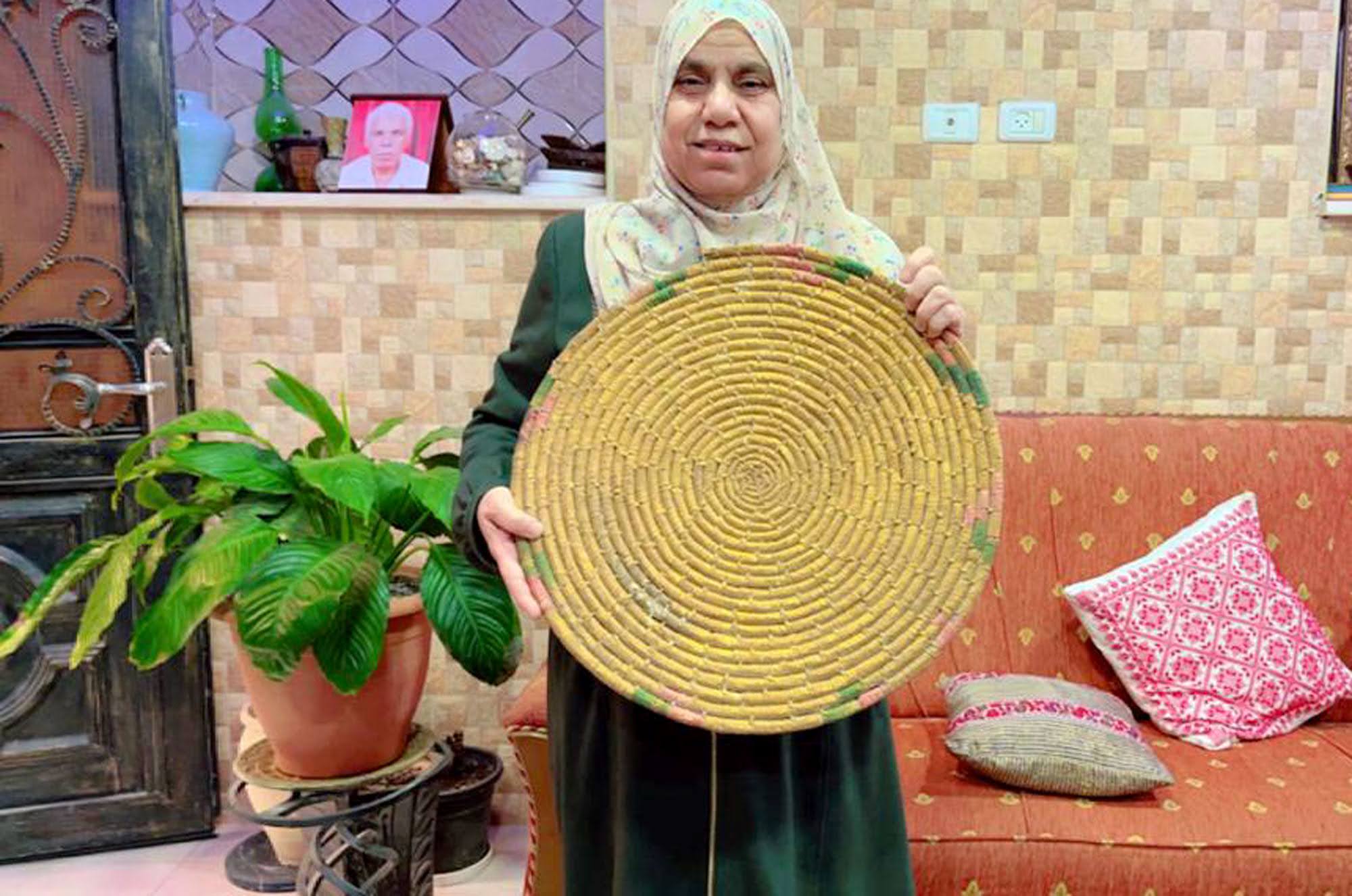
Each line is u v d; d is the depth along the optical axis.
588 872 1.02
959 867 1.29
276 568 1.35
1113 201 1.96
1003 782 1.41
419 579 1.68
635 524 0.90
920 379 0.90
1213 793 1.40
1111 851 1.29
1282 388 2.01
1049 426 1.86
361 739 1.53
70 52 1.84
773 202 1.02
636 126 1.93
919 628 0.86
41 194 1.86
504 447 1.02
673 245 1.01
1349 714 1.69
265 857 1.91
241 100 2.21
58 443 1.91
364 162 2.00
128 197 1.89
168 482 1.96
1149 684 1.63
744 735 0.89
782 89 0.97
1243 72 1.92
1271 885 1.28
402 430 2.04
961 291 1.99
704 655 0.87
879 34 1.92
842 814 0.96
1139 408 2.02
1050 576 1.78
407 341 2.02
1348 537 1.78
